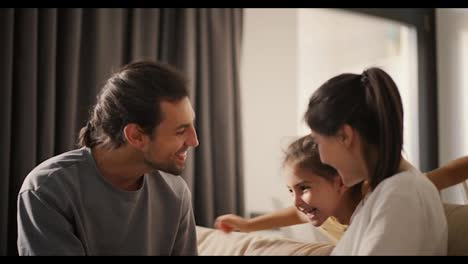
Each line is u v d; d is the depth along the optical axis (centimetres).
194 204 220
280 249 111
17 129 171
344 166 76
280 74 266
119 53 199
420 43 306
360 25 305
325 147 77
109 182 97
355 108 74
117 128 93
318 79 289
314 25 291
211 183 222
